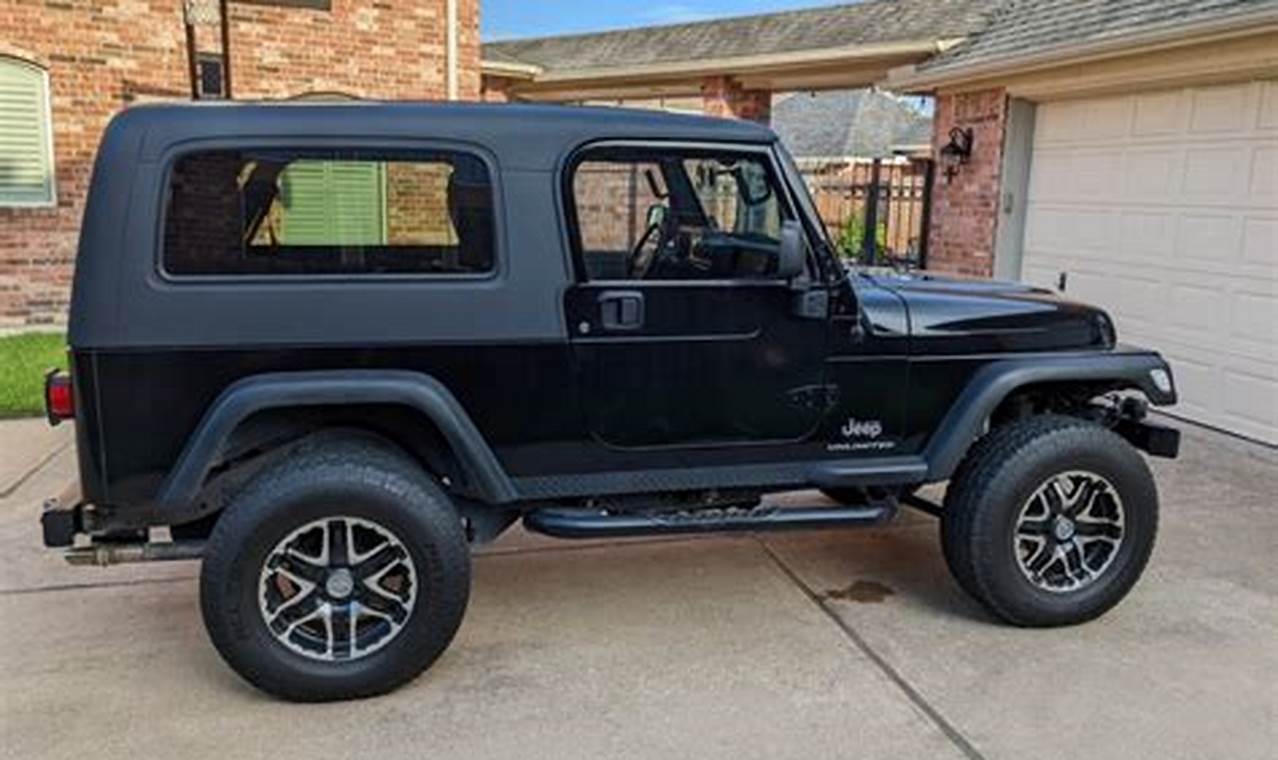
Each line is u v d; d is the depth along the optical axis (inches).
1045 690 131.6
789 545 185.5
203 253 121.5
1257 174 257.3
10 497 201.9
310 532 124.8
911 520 199.2
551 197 131.2
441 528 127.0
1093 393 162.7
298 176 124.3
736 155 136.7
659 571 172.2
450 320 128.5
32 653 139.1
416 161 127.6
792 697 129.6
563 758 115.5
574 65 657.6
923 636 147.5
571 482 138.0
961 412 147.8
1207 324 276.2
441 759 115.2
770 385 140.9
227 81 367.6
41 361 326.0
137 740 118.0
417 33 452.8
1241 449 252.8
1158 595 161.9
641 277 135.6
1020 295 159.0
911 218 433.4
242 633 122.6
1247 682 133.7
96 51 392.8
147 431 121.3
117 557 127.5
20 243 392.5
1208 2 266.7
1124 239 306.5
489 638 146.0
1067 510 150.7
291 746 117.3
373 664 126.9
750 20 643.5
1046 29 342.0
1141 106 296.7
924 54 427.5
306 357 124.7
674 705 127.3
